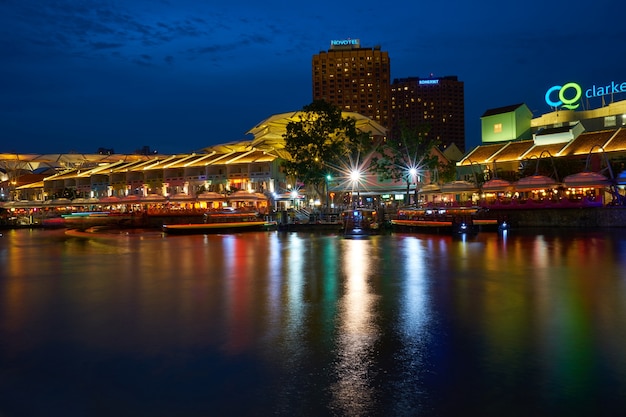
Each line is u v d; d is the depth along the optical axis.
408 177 66.12
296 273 22.44
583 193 56.88
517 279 19.77
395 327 12.59
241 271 23.38
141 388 8.81
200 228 53.84
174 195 70.25
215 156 81.94
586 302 15.23
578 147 63.16
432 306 15.01
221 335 12.16
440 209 52.75
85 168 101.38
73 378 9.37
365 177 69.62
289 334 12.11
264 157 74.06
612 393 8.20
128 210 76.94
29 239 49.62
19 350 11.21
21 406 8.15
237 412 7.80
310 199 81.75
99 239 48.06
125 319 14.02
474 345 10.92
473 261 25.66
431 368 9.52
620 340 11.12
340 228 54.06
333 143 65.69
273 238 46.06
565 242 35.44
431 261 26.02
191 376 9.36
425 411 7.68
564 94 82.44
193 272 23.30
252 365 9.91
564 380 8.77
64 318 14.24
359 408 7.84
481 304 15.18
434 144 67.25
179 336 12.14
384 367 9.64
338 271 22.86
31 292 18.56
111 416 7.75
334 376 9.22
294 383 8.91
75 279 21.67
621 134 61.81
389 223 53.56
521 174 62.50
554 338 11.33
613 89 78.62
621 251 29.08
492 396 8.17
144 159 106.31
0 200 100.62
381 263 25.50
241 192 65.50
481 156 73.12
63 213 80.06
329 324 13.01
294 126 65.38
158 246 38.75
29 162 113.62
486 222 47.69
